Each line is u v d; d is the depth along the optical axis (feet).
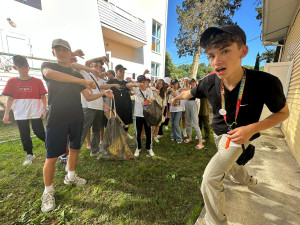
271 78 3.37
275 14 16.76
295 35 15.26
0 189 6.66
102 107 9.48
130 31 29.60
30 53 18.99
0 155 9.77
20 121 8.52
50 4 19.89
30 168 8.32
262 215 5.32
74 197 6.25
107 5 25.77
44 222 5.16
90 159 9.47
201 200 6.16
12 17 17.48
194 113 11.48
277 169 8.42
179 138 12.72
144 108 9.53
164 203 5.99
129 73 33.06
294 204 5.83
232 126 4.11
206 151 11.19
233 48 3.04
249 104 3.72
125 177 7.64
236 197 6.17
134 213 5.49
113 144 8.98
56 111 5.63
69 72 6.02
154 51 39.40
